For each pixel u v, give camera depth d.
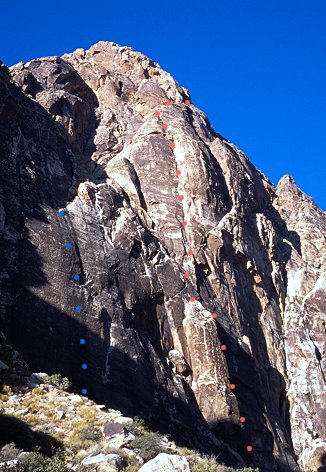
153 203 40.03
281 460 33.06
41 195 33.53
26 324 27.31
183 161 42.19
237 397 33.00
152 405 28.72
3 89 34.59
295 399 37.75
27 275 29.05
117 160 41.66
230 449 30.36
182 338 33.53
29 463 16.58
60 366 27.17
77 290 30.31
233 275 39.41
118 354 29.30
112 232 34.88
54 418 21.70
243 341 36.81
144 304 33.19
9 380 23.70
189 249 38.34
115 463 17.88
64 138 38.91
